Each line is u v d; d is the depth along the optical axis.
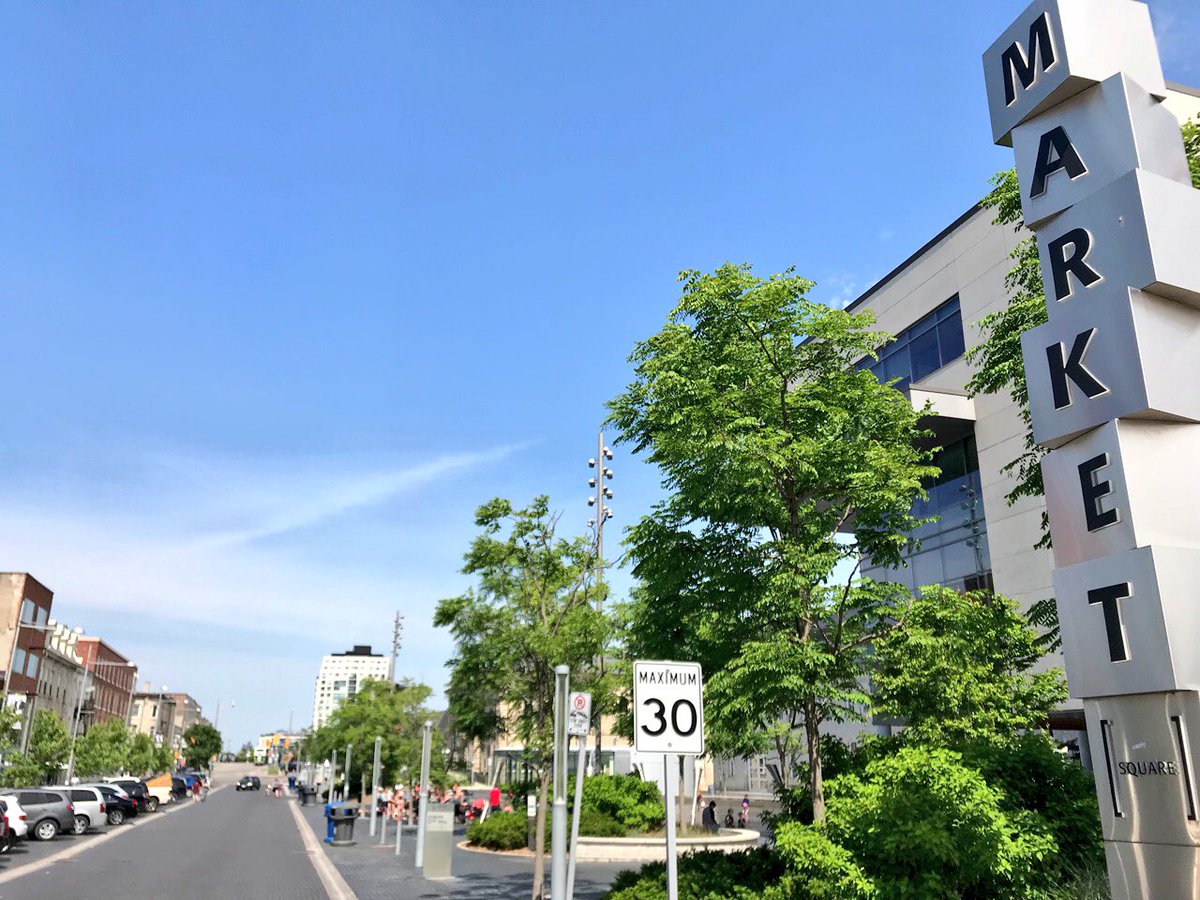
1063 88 7.43
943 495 28.70
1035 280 15.63
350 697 64.31
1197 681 6.07
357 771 61.34
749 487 12.13
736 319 12.77
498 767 70.19
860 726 28.28
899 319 31.84
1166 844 6.04
